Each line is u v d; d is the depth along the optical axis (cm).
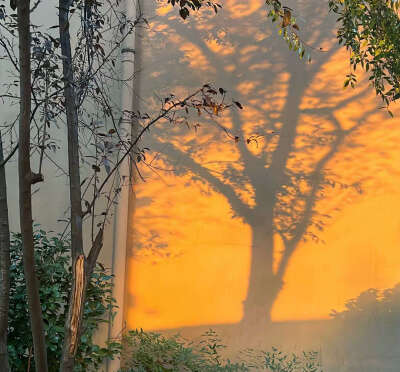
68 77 288
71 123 277
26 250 250
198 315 556
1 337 270
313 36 565
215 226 561
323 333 556
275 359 551
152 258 557
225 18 566
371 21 447
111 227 538
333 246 561
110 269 537
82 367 456
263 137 563
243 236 561
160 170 560
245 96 565
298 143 564
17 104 535
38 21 529
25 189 247
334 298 559
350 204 561
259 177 563
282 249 561
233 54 566
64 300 470
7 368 271
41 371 260
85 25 346
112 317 506
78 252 262
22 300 435
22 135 243
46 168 536
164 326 554
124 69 539
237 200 562
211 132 563
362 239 561
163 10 565
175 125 561
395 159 564
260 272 559
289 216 561
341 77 564
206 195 562
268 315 557
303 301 558
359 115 564
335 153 563
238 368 538
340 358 553
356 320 557
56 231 532
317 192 561
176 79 561
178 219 560
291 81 565
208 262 559
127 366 536
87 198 534
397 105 564
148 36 564
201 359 541
